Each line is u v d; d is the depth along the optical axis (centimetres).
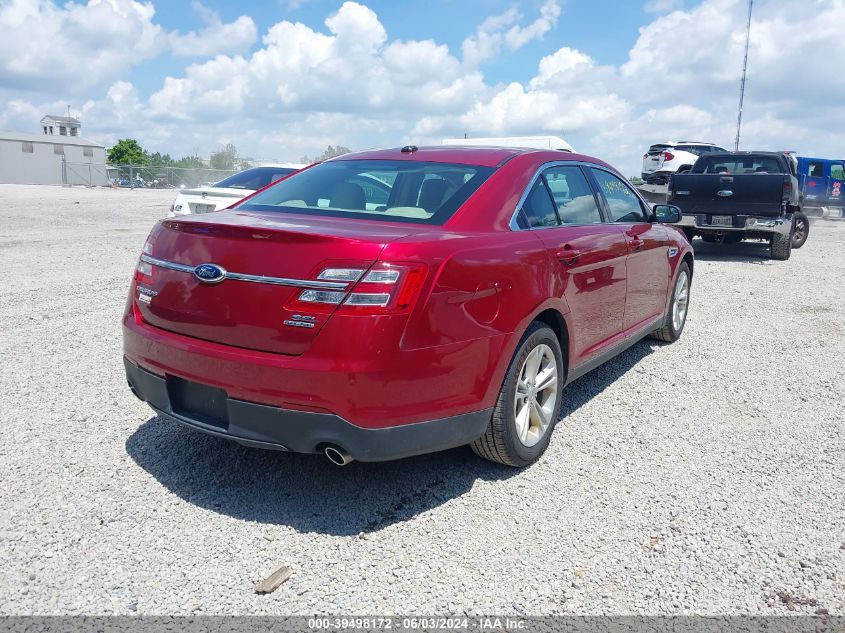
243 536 312
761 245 1560
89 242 1288
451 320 318
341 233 311
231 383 311
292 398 298
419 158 421
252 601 268
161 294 339
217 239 322
